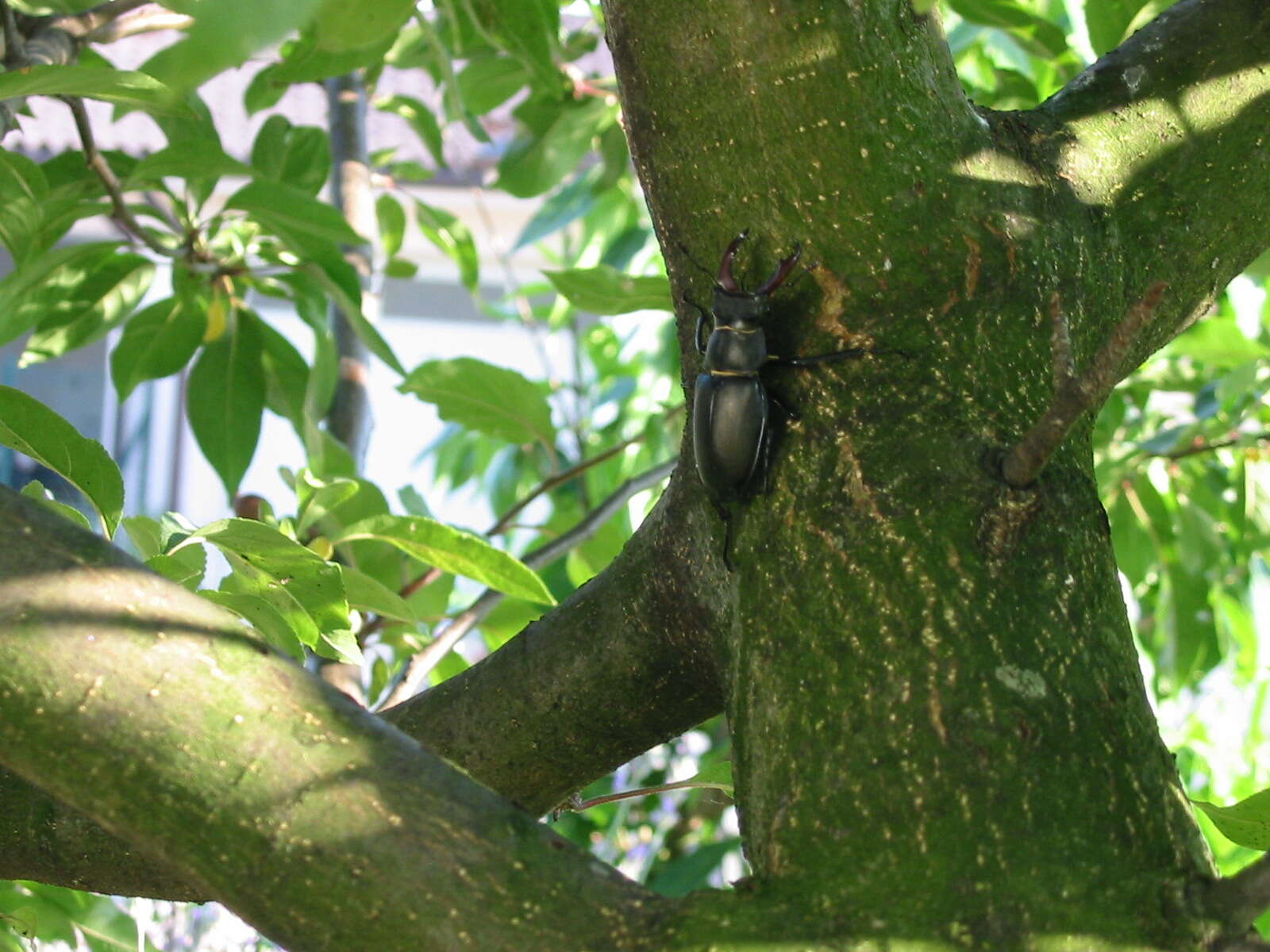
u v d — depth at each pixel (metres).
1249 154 0.74
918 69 0.69
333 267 0.92
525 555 0.94
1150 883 0.62
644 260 1.66
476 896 0.61
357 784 0.62
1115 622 0.66
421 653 0.89
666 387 1.67
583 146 1.18
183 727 0.62
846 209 0.69
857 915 0.61
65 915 0.85
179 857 0.62
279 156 1.07
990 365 0.68
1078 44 1.25
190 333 0.98
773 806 0.64
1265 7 0.75
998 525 0.65
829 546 0.66
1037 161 0.71
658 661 0.72
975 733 0.63
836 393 0.68
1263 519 1.29
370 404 1.13
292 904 0.61
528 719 0.74
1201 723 1.62
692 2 0.69
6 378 2.77
